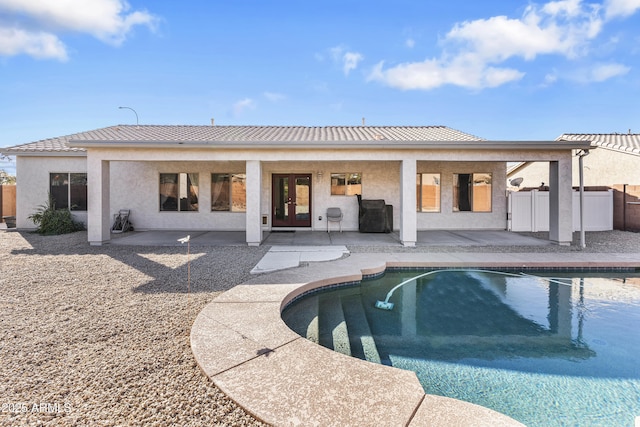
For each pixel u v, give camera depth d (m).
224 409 2.42
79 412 2.39
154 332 3.79
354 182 13.75
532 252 8.77
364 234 12.64
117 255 8.32
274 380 2.73
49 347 3.40
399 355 3.94
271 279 6.02
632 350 4.04
